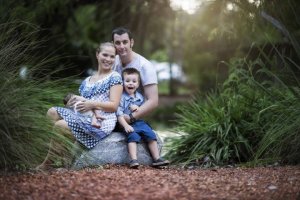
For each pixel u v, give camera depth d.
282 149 5.83
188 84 24.55
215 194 4.09
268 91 6.59
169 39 21.17
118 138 5.75
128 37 6.00
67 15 10.55
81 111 5.65
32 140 5.05
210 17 9.36
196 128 6.85
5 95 4.94
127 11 10.84
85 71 11.03
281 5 7.79
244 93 6.80
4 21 7.38
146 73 6.02
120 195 4.00
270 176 4.78
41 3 9.12
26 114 5.05
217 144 6.48
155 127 13.88
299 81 6.46
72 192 4.09
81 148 5.62
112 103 5.68
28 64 5.92
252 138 6.45
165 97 22.45
